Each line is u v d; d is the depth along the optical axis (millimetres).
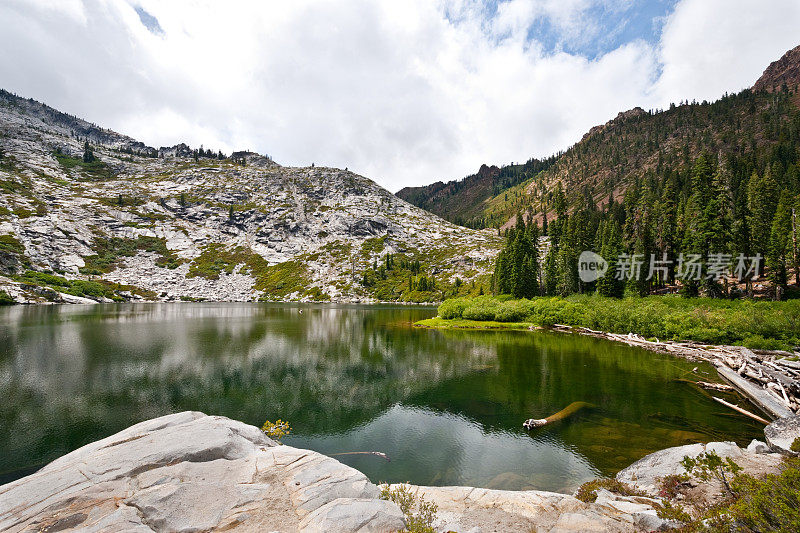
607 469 12344
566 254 75562
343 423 17922
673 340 38312
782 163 127250
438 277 151000
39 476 7039
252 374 27359
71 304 97062
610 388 22641
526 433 15961
